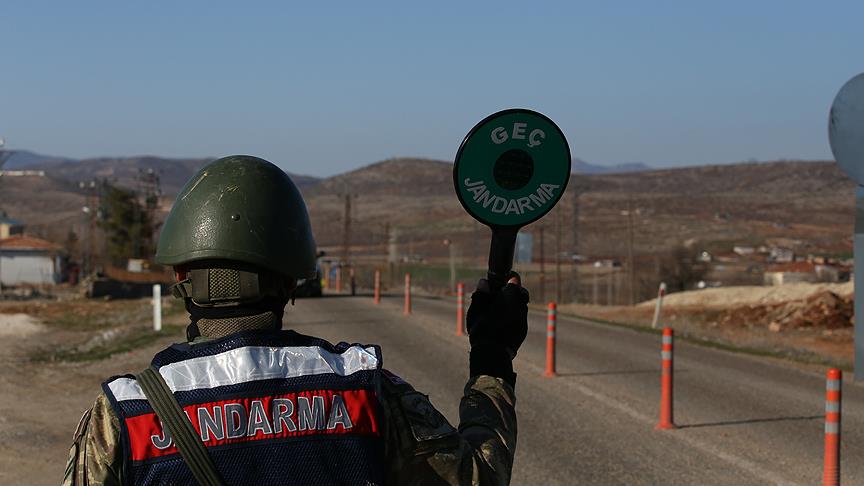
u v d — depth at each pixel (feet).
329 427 6.95
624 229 631.97
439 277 354.74
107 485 6.64
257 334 7.18
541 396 41.19
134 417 6.71
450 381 45.70
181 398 6.81
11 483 27.96
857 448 32.01
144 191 293.23
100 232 313.94
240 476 6.70
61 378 48.11
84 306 154.51
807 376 49.93
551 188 7.77
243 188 7.45
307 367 7.11
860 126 25.41
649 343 65.67
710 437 33.27
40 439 33.99
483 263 466.70
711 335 79.30
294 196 7.77
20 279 337.72
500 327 7.86
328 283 213.25
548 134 7.75
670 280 285.23
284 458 6.79
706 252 441.68
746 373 50.52
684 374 49.34
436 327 74.54
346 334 68.85
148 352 59.52
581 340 66.49
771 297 129.90
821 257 505.66
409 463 7.22
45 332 96.63
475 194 7.69
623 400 40.45
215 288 7.36
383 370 7.50
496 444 7.44
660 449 31.27
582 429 34.19
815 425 35.81
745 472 28.50
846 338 88.58
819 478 27.96
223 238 7.29
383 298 126.21
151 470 6.63
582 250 545.03
